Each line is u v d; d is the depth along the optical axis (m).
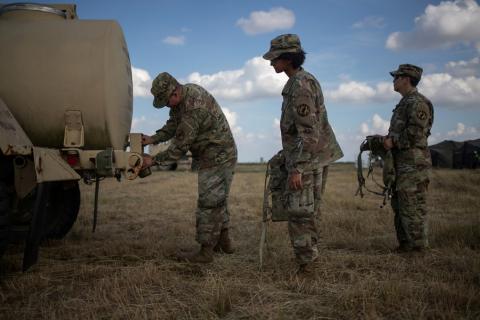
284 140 3.47
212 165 4.03
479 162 24.31
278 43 3.44
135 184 15.26
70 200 5.15
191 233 5.59
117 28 4.23
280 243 4.75
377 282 3.25
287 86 3.44
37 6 4.22
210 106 4.00
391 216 6.57
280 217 3.61
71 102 3.86
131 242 4.83
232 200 9.51
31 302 3.00
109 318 2.72
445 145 26.20
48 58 3.87
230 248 4.41
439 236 4.92
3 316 2.74
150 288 3.28
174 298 3.06
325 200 8.76
